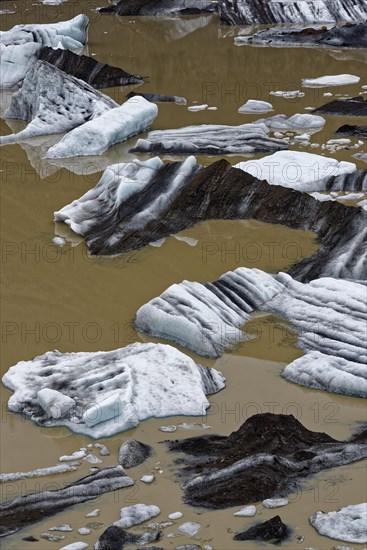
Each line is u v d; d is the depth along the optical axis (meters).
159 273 8.13
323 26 18.61
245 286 7.45
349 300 7.10
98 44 18.44
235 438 5.58
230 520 4.84
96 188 9.78
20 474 5.29
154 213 9.20
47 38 17.44
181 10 21.59
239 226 9.07
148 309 7.07
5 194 10.30
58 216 9.39
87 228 9.14
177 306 7.06
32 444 5.61
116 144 12.13
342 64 16.33
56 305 7.61
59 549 4.62
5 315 7.45
